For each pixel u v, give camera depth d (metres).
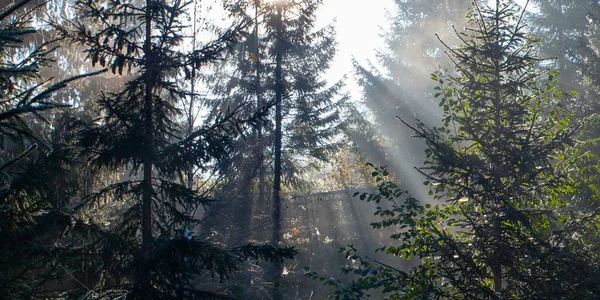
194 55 7.10
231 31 7.25
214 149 6.71
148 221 6.72
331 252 18.42
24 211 5.26
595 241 6.01
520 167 5.92
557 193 6.20
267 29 18.11
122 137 6.55
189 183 11.87
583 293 5.38
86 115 7.71
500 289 5.95
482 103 6.43
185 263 6.45
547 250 5.82
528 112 6.40
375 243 19.92
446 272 5.98
